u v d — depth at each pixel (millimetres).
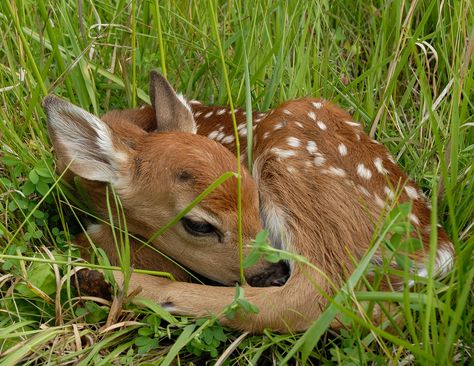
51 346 3754
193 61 5836
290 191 4074
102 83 5496
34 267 4031
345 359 3510
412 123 5445
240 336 3752
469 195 4379
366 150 4410
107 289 3955
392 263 3869
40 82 4637
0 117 4742
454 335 3234
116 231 4359
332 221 3971
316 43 5914
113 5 6098
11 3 5027
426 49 5863
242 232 4000
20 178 4621
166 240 4195
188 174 4023
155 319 3830
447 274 3859
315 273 3826
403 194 4277
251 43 5535
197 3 5930
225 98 5617
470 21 5547
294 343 3693
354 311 3439
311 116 4461
